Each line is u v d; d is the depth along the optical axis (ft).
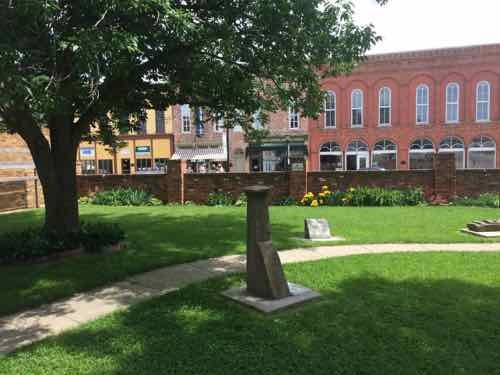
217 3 20.38
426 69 98.89
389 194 46.88
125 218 37.24
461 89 97.66
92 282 17.35
